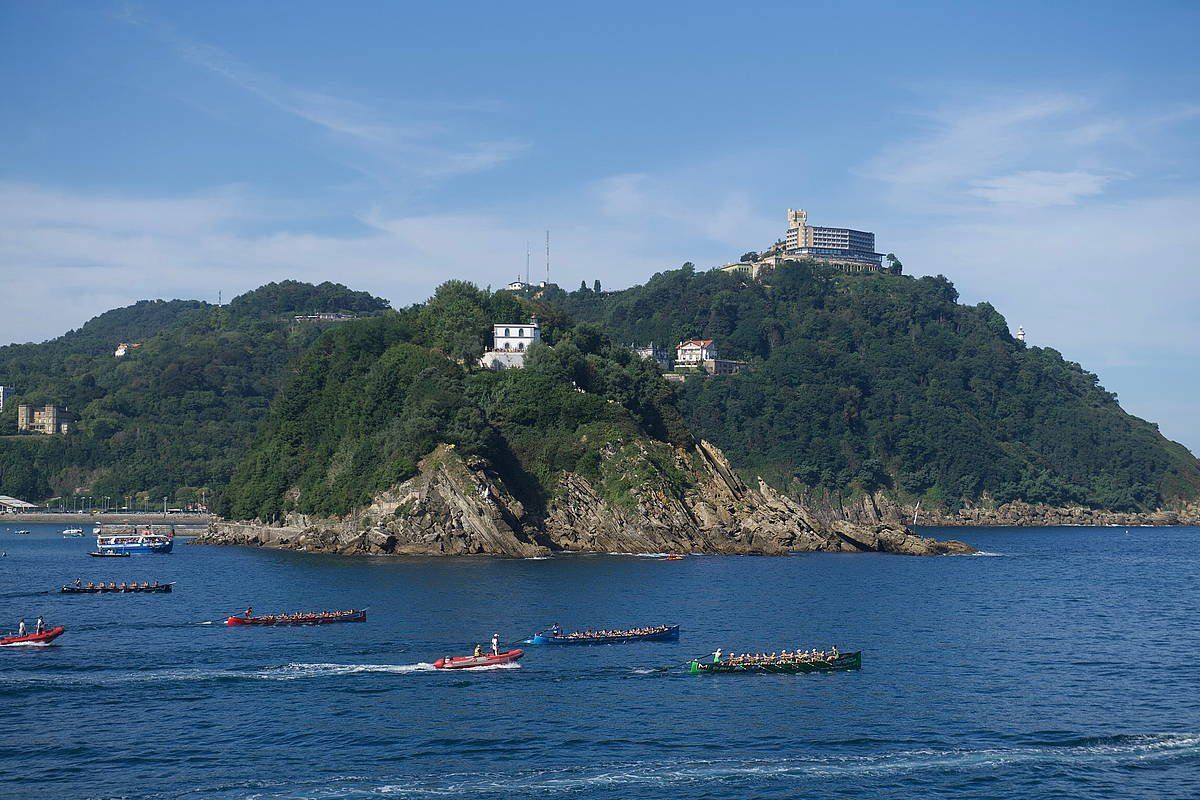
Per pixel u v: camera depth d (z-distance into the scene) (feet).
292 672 410.52
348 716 352.90
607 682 400.88
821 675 417.49
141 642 467.93
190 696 376.27
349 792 289.12
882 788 295.89
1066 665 444.14
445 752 319.06
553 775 301.63
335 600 596.70
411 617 533.96
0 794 285.84
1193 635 526.16
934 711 366.02
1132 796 293.23
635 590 643.04
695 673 415.03
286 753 317.42
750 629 513.86
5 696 374.43
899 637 502.79
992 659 453.99
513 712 358.23
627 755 317.63
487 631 495.82
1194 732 345.72
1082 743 333.62
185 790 289.53
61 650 449.48
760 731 341.00
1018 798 290.97
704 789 293.43
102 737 330.95
